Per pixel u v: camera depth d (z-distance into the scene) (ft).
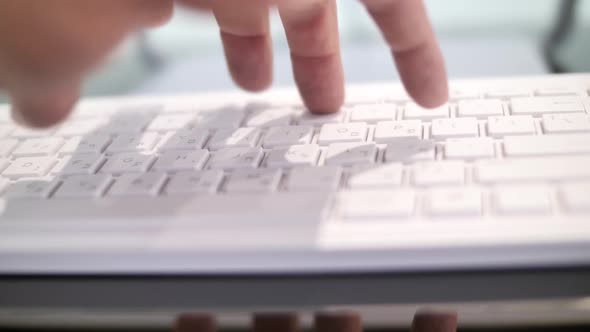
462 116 1.36
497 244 1.15
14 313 1.24
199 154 1.35
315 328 1.28
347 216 1.19
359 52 1.95
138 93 1.85
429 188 1.21
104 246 1.21
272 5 1.28
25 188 1.31
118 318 1.30
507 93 1.40
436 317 1.27
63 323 1.29
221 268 1.19
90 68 1.24
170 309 1.21
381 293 1.17
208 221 1.21
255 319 1.29
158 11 1.26
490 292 1.16
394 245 1.16
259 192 1.25
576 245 1.14
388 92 1.46
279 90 1.53
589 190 1.17
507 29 2.09
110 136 1.43
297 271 1.18
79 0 1.20
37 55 1.20
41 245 1.23
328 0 1.36
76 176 1.33
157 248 1.20
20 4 1.18
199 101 1.52
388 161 1.28
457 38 2.08
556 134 1.28
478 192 1.19
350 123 1.38
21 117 1.28
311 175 1.26
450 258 1.16
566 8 2.03
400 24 1.32
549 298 1.15
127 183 1.30
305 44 1.38
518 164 1.23
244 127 1.41
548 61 1.77
